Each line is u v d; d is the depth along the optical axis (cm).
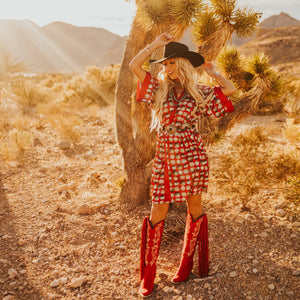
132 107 357
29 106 1002
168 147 222
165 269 261
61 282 242
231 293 223
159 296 229
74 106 1010
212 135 341
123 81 346
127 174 361
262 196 361
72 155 571
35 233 309
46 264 264
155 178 232
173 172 223
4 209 358
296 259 247
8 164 513
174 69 213
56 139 667
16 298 224
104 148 610
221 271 247
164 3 307
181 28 314
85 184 435
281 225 299
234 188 331
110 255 280
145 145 352
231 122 348
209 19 329
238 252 267
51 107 925
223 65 380
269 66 347
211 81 336
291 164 337
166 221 321
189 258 242
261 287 224
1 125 756
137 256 278
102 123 813
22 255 275
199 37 337
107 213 349
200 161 227
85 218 341
